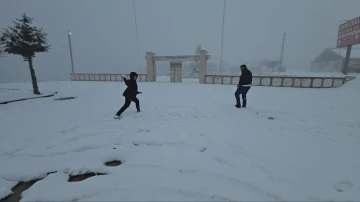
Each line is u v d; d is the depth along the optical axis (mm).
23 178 2809
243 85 6641
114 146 3717
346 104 7523
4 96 9570
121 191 2395
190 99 8852
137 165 3002
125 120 5422
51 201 2281
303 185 2490
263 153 3363
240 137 4094
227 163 3029
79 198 2309
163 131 4473
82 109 6953
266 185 2486
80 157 3312
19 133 4508
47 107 7398
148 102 8109
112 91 12289
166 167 2920
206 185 2486
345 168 2879
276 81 14648
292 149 3525
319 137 4102
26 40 9828
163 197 2266
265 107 7070
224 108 6871
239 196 2289
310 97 9383
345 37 18547
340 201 2205
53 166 3039
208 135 4207
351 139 3979
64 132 4566
